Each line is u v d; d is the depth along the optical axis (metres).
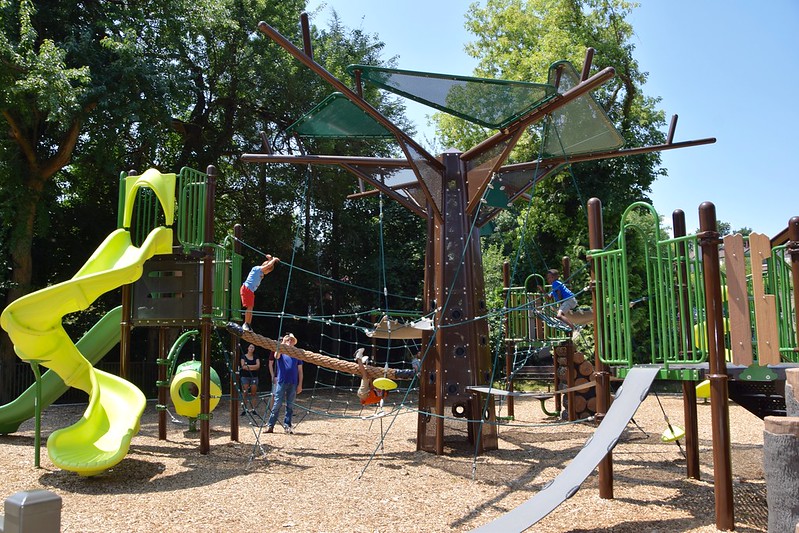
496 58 26.00
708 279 5.06
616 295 5.81
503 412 14.38
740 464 7.57
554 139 8.81
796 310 5.39
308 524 5.07
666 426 11.17
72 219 22.02
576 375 12.76
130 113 16.33
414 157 8.87
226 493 6.23
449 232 8.94
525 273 25.73
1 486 6.68
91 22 17.81
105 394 8.27
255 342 9.45
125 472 7.34
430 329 8.73
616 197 22.86
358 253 26.78
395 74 6.90
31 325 7.55
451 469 7.35
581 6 24.61
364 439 9.88
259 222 25.34
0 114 16.83
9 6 15.10
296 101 23.55
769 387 6.17
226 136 24.03
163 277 9.13
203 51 23.19
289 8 24.23
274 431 10.81
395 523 5.07
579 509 5.43
